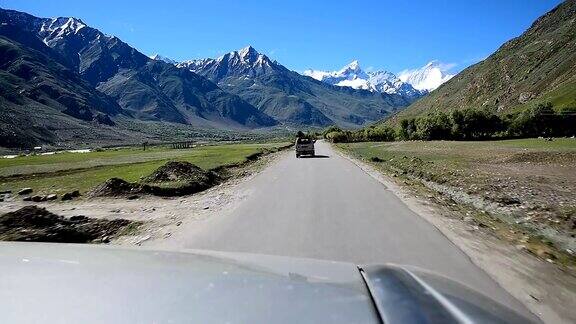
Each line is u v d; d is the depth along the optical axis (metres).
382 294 1.25
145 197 14.80
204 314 0.96
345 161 34.25
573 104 103.88
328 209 11.45
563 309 4.68
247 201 13.25
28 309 0.93
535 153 38.47
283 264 1.55
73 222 9.71
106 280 1.18
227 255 1.69
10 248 1.59
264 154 49.84
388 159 39.03
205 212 11.45
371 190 15.57
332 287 1.27
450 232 8.57
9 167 33.97
